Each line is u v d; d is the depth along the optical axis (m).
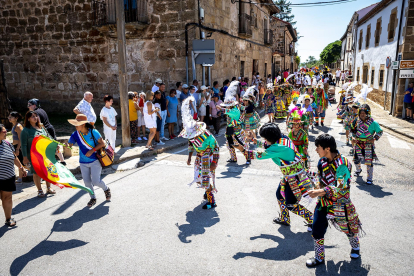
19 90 15.27
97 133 5.09
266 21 24.92
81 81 14.15
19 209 5.23
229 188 5.97
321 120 12.76
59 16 13.83
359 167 6.45
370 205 5.08
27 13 14.29
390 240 4.01
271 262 3.58
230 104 7.21
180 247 3.94
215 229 4.39
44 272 3.50
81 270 3.52
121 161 7.68
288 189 4.14
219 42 14.66
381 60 17.84
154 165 7.57
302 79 23.41
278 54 28.39
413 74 13.63
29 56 14.72
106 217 4.85
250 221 4.62
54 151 4.70
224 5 15.05
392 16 15.94
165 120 10.04
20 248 4.02
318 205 3.52
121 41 8.37
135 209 5.12
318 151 3.39
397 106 14.39
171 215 4.87
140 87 13.16
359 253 3.69
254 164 7.57
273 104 13.69
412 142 9.82
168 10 12.20
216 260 3.64
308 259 3.56
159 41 12.54
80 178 6.75
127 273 3.43
